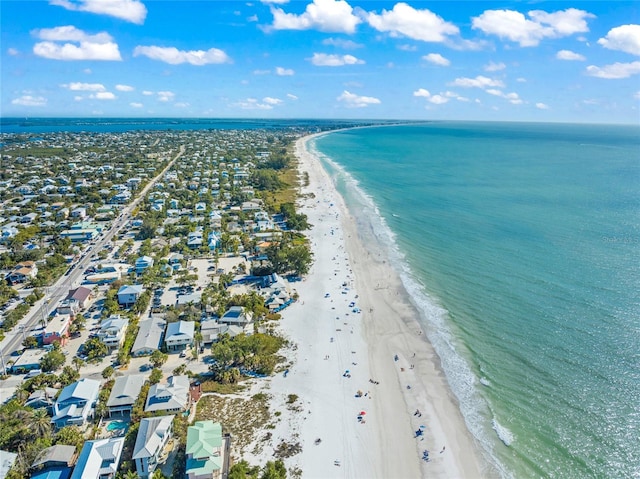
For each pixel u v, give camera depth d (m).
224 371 93.25
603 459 71.12
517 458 72.69
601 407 82.06
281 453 73.94
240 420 81.25
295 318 118.44
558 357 96.75
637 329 105.19
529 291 126.75
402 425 80.94
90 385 84.69
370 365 98.31
